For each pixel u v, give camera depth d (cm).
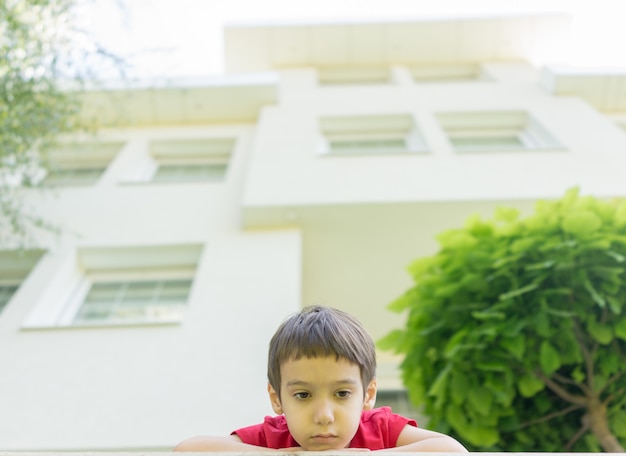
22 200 683
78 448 399
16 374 466
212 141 916
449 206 618
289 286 552
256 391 443
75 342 502
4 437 407
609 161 690
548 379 354
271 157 735
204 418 421
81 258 654
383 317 725
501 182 650
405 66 1163
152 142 912
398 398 702
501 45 1142
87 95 873
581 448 360
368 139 886
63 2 513
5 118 530
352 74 1171
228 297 543
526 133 872
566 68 963
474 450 381
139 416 424
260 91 937
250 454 121
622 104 947
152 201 729
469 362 360
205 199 728
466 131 896
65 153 899
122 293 639
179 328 511
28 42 520
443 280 402
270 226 652
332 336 150
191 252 648
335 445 141
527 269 367
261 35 1114
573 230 371
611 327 354
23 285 590
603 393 361
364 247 659
